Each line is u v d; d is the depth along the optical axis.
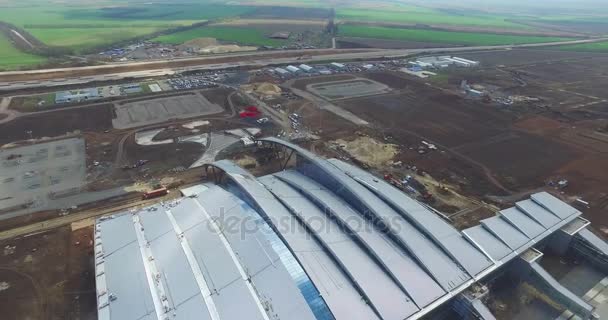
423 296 37.69
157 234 44.47
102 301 35.94
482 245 45.94
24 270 47.09
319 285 36.84
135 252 41.59
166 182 68.19
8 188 65.38
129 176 70.00
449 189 69.00
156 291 36.81
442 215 59.66
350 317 34.47
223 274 37.72
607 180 74.12
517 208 54.12
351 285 37.88
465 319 39.69
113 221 47.66
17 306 42.09
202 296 35.72
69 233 54.12
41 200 62.12
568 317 42.91
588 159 82.81
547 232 49.62
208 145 83.25
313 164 59.06
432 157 81.38
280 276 36.75
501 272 47.12
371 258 41.62
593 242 50.91
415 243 43.41
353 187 51.50
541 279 44.94
